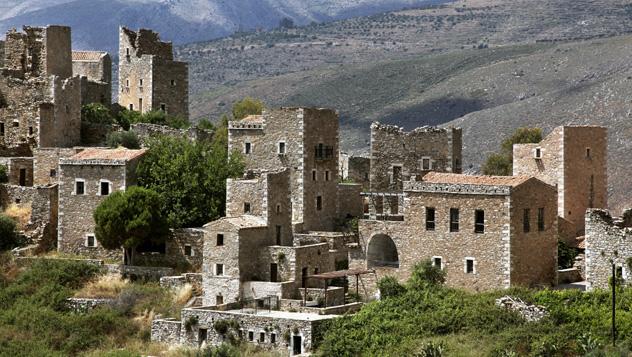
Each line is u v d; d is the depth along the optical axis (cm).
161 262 16312
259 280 15338
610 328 12206
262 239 15525
